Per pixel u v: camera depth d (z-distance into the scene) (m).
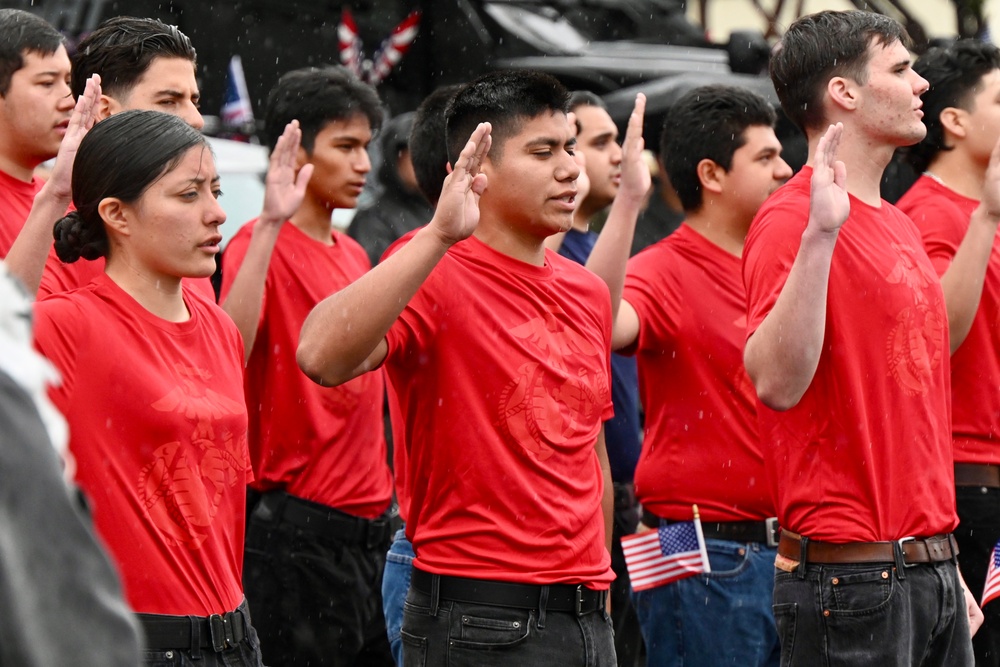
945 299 10.69
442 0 24.64
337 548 11.99
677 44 26.16
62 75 10.21
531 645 8.62
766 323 8.88
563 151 9.01
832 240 8.59
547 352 8.93
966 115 12.18
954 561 9.62
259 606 11.91
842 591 9.16
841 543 9.17
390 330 8.58
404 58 24.91
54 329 7.90
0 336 3.79
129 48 10.52
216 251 8.47
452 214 8.09
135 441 7.96
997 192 10.66
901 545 9.20
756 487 11.36
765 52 22.19
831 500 9.20
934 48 12.52
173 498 8.05
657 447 11.74
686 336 11.50
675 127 11.99
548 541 8.71
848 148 9.66
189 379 8.30
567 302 9.19
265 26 23.53
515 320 8.88
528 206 8.91
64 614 3.57
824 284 8.63
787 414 9.39
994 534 11.60
